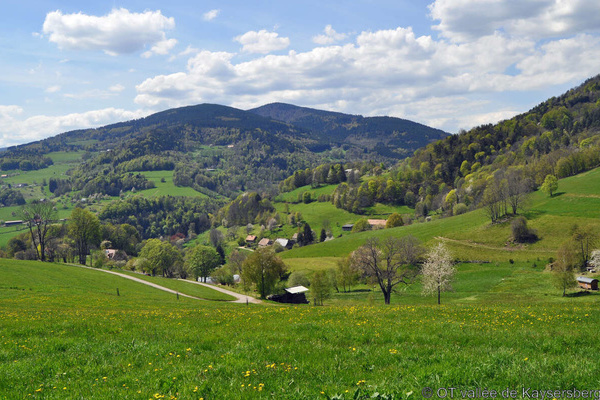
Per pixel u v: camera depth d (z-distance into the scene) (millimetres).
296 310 29000
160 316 26969
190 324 21688
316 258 142875
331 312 26219
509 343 14500
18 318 25516
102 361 13438
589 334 15562
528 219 128875
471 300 77375
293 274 109250
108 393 10102
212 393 9867
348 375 10922
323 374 11023
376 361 12250
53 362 13383
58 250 136125
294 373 11227
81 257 132125
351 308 30219
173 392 10148
